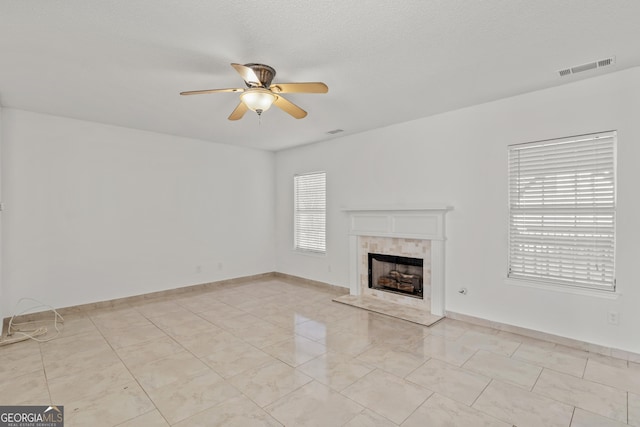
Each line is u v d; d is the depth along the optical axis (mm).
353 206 5098
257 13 1998
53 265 4137
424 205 4035
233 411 2199
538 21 2100
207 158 5613
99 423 2076
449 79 3014
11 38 2270
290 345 3244
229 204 5914
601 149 2988
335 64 2691
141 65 2689
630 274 2846
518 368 2756
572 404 2256
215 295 5141
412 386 2490
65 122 4203
